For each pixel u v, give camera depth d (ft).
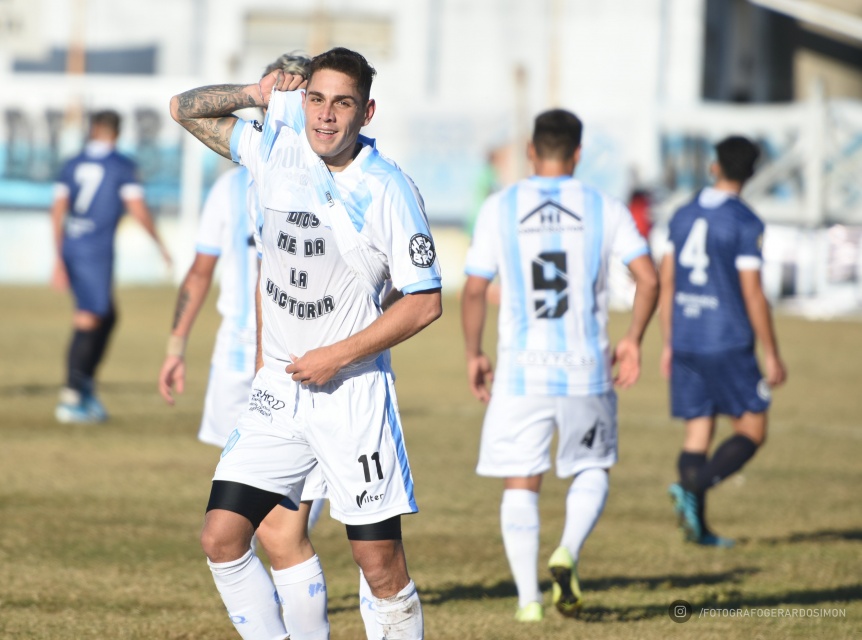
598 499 65.26
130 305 249.55
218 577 48.03
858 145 272.51
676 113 271.90
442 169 278.46
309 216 46.68
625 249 66.23
